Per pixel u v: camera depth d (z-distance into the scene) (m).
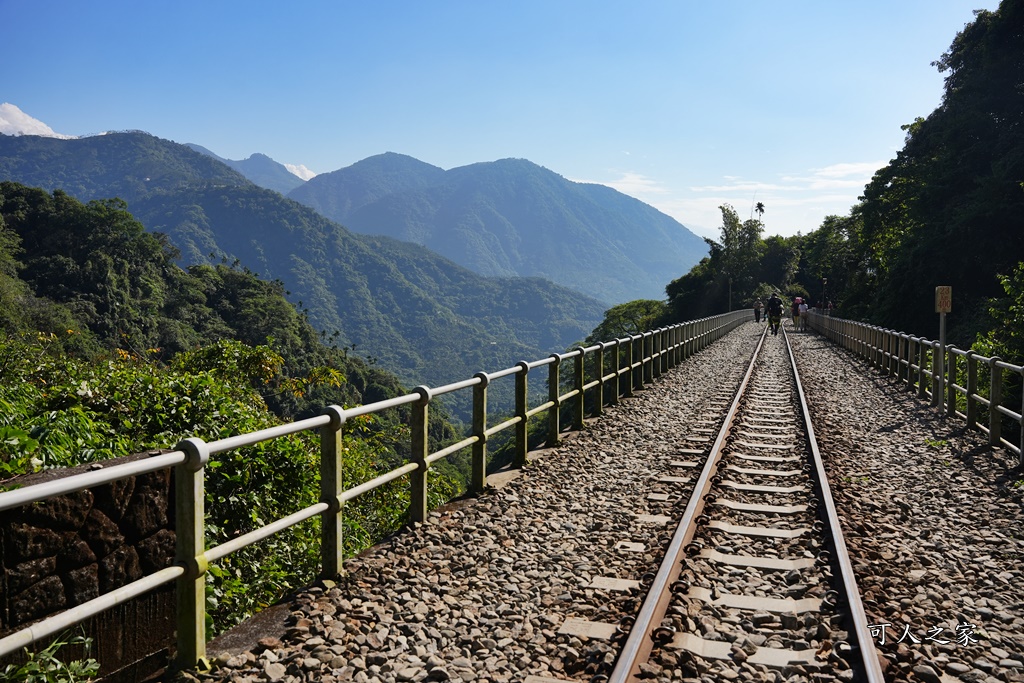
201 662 4.51
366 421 14.83
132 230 120.19
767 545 6.95
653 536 7.25
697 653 4.71
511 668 4.62
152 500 4.73
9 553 3.92
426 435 7.66
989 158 42.41
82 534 4.30
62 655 4.21
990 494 8.91
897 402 17.34
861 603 5.22
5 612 3.90
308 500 8.75
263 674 4.45
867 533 7.24
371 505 11.22
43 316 49.66
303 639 4.94
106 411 8.80
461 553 6.81
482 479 9.01
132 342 91.06
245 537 4.86
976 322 35.91
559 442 12.20
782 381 21.56
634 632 4.77
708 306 126.69
